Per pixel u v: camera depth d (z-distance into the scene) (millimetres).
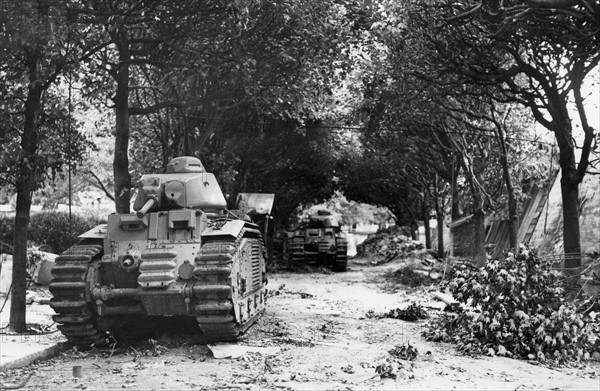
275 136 29219
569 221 14875
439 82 16891
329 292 22547
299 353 10312
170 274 10516
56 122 14594
